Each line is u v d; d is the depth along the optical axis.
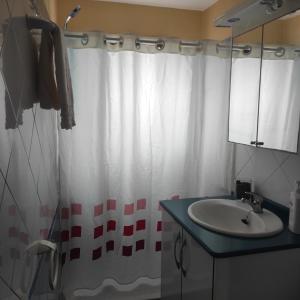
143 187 2.11
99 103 1.94
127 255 2.13
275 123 1.53
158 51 1.96
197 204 1.70
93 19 2.24
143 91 2.01
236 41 1.84
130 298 2.17
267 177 1.77
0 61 0.63
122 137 2.02
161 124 2.04
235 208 1.68
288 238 1.31
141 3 2.28
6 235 0.66
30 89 0.94
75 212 2.02
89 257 2.07
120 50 1.93
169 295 1.78
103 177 2.03
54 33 1.06
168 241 1.77
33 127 0.99
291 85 1.42
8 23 0.70
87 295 2.13
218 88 2.05
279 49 1.49
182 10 2.39
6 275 0.65
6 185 0.66
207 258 1.25
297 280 1.30
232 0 1.94
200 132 2.10
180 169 2.12
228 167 2.13
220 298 1.23
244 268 1.23
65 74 1.14
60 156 1.92
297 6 1.35
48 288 1.23
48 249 1.04
